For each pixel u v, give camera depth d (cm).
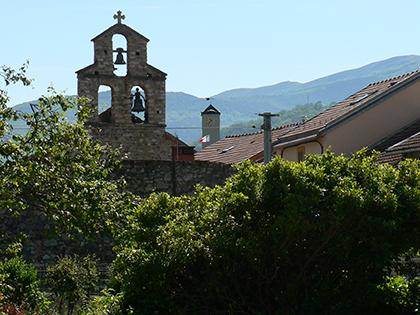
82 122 1524
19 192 1469
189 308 1616
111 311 1638
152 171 2853
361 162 1661
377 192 1584
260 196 1590
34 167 1438
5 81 1451
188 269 1605
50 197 1470
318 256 1609
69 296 2197
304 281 1620
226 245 1551
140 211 1666
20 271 2017
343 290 1636
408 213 1605
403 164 1680
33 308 2009
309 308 1611
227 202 1599
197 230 1612
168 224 1592
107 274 2423
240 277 1603
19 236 1633
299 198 1538
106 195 1516
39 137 1458
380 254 1570
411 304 1630
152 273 1575
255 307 1622
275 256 1573
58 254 2611
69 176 1485
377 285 1655
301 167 1609
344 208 1540
